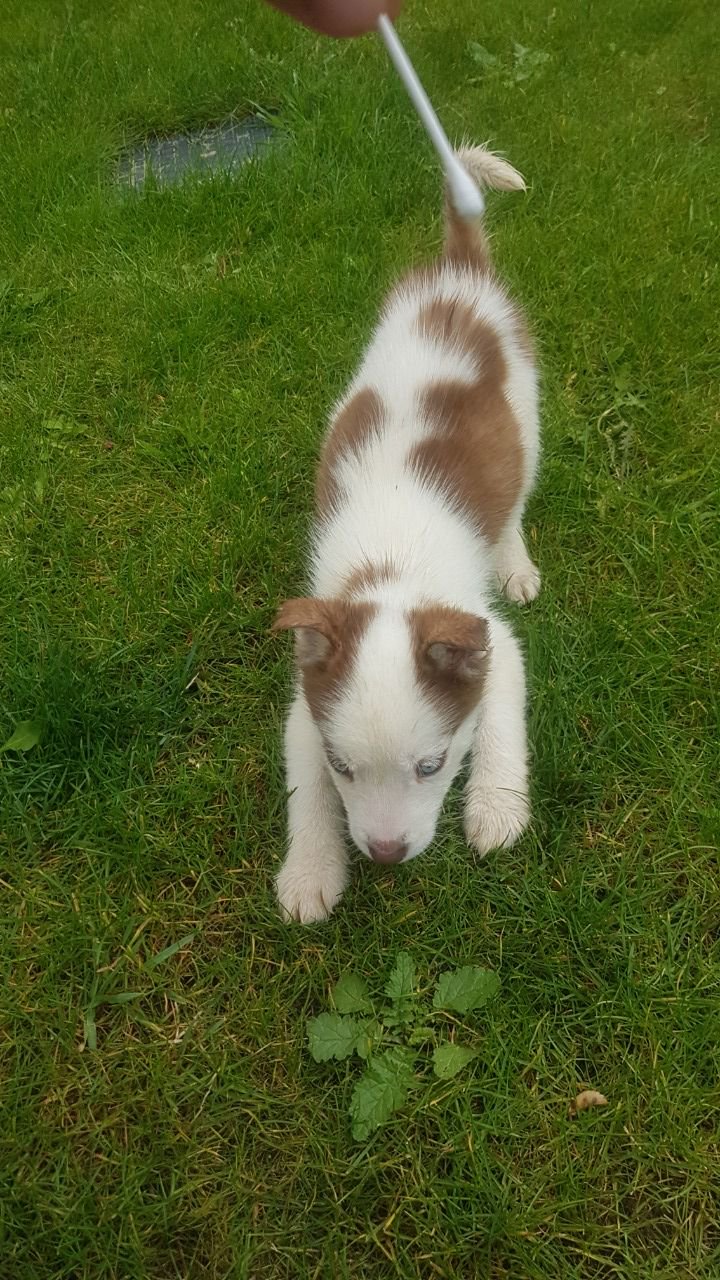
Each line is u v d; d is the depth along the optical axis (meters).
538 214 1.01
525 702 0.61
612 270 0.91
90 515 0.76
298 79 1.24
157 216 1.06
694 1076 0.47
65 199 1.10
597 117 1.18
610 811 0.57
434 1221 0.43
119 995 0.50
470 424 0.64
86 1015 0.50
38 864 0.56
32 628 0.68
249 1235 0.43
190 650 0.65
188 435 0.80
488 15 1.42
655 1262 0.42
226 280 0.95
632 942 0.51
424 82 1.22
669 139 1.14
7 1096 0.47
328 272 0.95
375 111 1.14
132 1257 0.42
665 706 0.61
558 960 0.50
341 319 0.89
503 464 0.65
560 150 1.10
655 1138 0.45
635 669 0.62
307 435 0.80
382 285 0.92
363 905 0.54
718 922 0.52
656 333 0.85
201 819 0.57
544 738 0.60
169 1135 0.46
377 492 0.60
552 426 0.79
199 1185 0.44
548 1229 0.43
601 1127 0.45
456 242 0.77
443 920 0.53
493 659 0.59
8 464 0.80
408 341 0.69
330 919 0.53
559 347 0.86
